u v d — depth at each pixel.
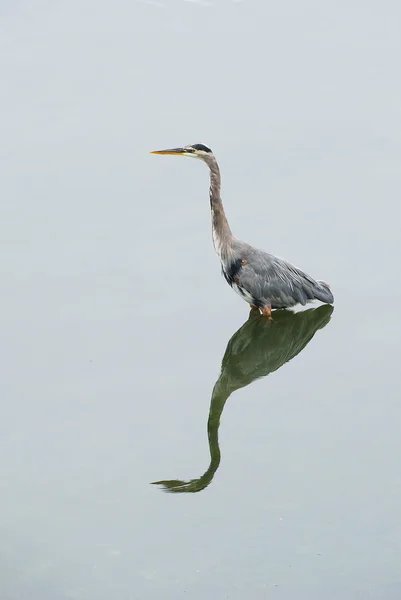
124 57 25.12
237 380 15.63
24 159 21.02
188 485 12.52
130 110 22.81
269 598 10.31
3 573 10.68
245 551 11.13
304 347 16.39
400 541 11.19
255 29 26.78
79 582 10.58
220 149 21.36
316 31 26.66
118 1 28.28
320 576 10.65
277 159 21.09
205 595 10.39
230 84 23.98
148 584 10.56
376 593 10.33
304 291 17.20
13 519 11.79
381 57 25.19
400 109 22.83
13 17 27.30
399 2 28.20
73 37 26.17
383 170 20.67
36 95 23.36
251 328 17.06
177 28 26.75
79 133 21.92
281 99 23.34
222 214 16.86
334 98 23.36
